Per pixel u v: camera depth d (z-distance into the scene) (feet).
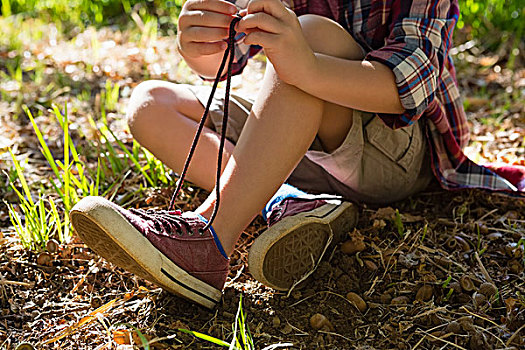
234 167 4.61
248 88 9.30
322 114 4.74
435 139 5.70
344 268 5.14
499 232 5.71
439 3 5.10
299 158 4.67
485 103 9.05
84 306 4.89
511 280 5.09
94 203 4.27
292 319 4.67
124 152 7.13
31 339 4.53
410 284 4.98
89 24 12.57
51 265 5.31
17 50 10.91
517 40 10.83
